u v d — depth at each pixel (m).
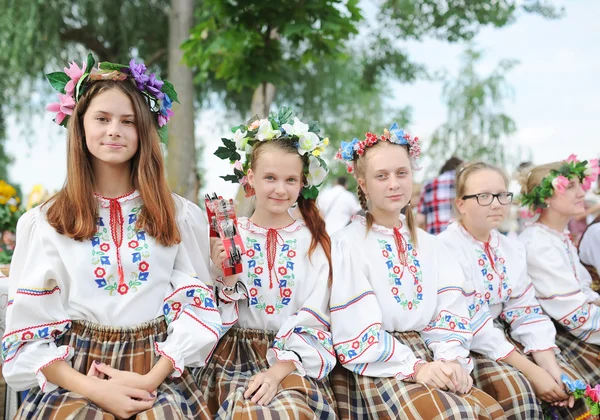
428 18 6.53
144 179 2.03
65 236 1.94
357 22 4.38
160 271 2.03
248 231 2.34
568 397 2.39
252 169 2.30
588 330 2.68
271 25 4.23
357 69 9.90
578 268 2.91
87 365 1.90
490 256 2.70
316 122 2.45
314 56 4.51
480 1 6.18
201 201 9.00
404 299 2.36
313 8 4.08
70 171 1.98
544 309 2.77
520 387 2.28
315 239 2.34
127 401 1.78
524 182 3.11
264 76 4.51
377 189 2.38
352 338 2.23
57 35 7.50
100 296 1.95
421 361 2.17
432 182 5.60
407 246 2.45
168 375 1.94
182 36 7.06
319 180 2.36
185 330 1.93
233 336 2.26
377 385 2.17
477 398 2.09
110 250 1.98
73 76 2.01
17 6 7.15
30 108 8.16
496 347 2.46
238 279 2.25
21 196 3.60
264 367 2.19
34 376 1.83
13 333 1.86
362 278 2.32
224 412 1.96
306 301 2.25
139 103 2.02
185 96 7.04
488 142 10.77
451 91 11.09
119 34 8.52
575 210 2.82
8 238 3.13
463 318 2.36
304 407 1.92
